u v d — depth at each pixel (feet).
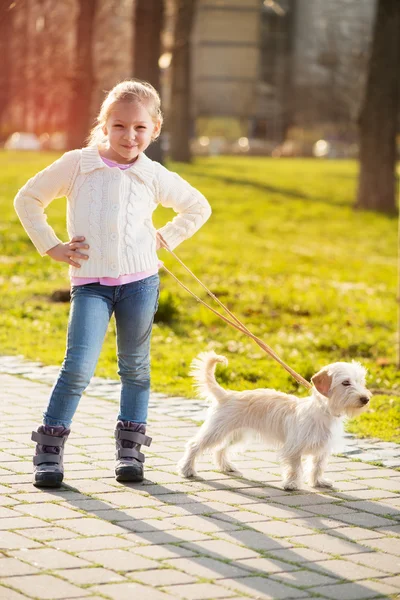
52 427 20.81
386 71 110.32
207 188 116.88
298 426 21.44
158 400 31.76
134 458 21.54
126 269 20.83
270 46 286.46
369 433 27.86
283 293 58.85
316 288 62.85
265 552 16.85
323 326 50.67
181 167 134.31
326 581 15.53
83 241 20.75
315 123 281.54
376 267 78.33
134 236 20.93
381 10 109.29
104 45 178.19
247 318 51.29
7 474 21.45
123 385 21.94
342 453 25.44
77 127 137.08
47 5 159.63
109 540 17.02
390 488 22.04
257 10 284.82
